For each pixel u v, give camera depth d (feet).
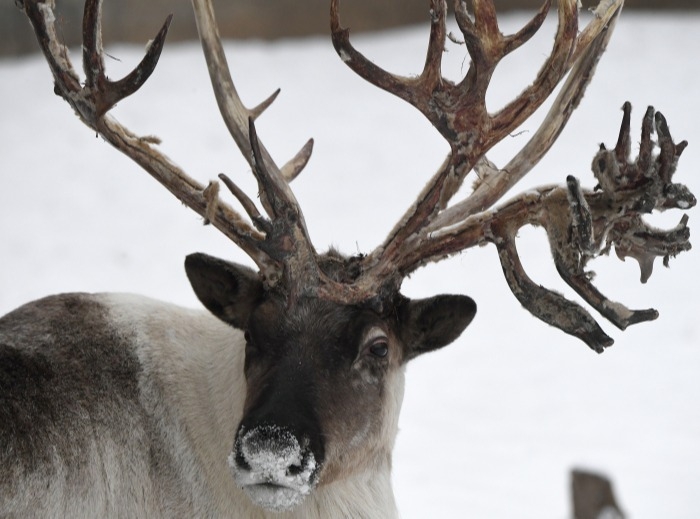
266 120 202.80
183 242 154.10
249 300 47.73
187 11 232.32
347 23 239.71
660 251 44.86
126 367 46.96
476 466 92.94
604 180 44.09
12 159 188.24
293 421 41.50
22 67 230.07
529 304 46.14
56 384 44.98
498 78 209.67
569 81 48.52
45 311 47.50
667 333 123.85
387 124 203.51
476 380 113.80
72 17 204.33
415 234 46.70
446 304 48.39
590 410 105.50
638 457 93.91
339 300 45.16
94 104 46.55
